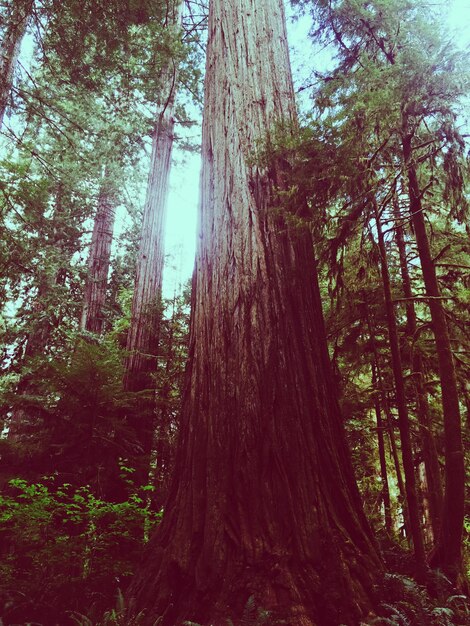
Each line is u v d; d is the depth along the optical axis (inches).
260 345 161.8
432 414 327.6
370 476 374.6
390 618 116.5
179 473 158.4
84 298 532.4
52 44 397.7
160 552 141.6
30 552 183.9
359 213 177.3
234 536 132.1
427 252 199.3
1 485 271.3
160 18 414.3
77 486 269.9
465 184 181.6
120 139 510.3
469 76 152.3
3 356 466.6
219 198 193.2
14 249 363.9
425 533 339.3
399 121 168.9
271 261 176.6
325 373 169.2
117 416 318.7
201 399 163.6
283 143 165.9
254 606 107.6
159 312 390.3
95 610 142.7
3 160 319.3
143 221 440.1
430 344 294.7
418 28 174.9
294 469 143.0
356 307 287.3
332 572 123.8
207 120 217.3
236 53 219.3
